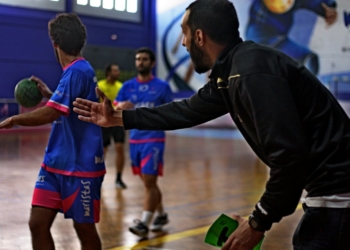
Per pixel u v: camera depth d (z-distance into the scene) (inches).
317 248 72.6
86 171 112.0
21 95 119.5
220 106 86.7
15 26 638.5
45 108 107.0
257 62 70.1
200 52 79.1
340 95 644.7
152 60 199.8
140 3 772.6
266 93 67.4
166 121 89.7
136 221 181.9
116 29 745.0
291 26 673.6
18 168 336.2
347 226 70.9
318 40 656.4
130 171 338.0
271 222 69.4
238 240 71.5
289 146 65.2
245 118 73.1
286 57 73.4
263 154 77.6
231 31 76.7
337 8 638.5
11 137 564.7
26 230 181.8
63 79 111.0
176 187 278.7
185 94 767.7
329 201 71.9
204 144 535.2
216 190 270.8
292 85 71.5
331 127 72.6
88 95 113.2
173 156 424.8
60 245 164.6
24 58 647.8
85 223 113.4
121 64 753.0
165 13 777.6
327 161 72.0
